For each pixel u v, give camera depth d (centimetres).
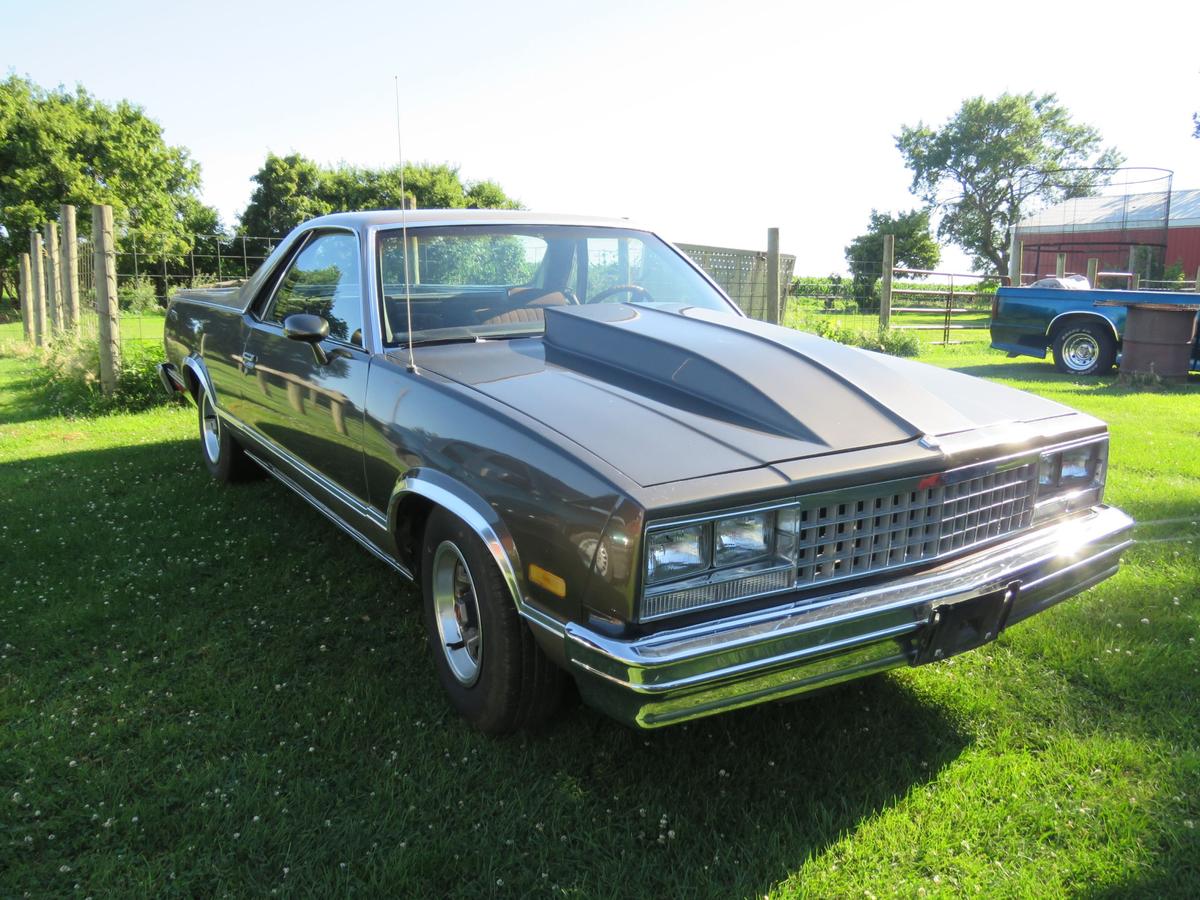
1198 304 960
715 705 198
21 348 1467
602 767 245
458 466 243
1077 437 268
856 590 217
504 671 238
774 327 318
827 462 215
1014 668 302
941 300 2430
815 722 269
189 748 254
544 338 315
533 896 197
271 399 384
